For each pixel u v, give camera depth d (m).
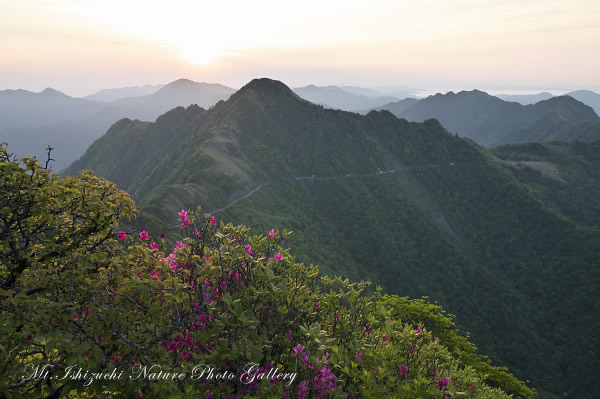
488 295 141.38
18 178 5.21
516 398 30.36
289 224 152.88
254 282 5.66
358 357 5.61
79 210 5.91
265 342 4.75
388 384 5.26
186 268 5.73
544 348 115.44
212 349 5.04
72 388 4.19
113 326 4.46
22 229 5.65
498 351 117.06
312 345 4.98
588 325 116.31
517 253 163.00
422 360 6.07
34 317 4.29
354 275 140.25
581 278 135.50
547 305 134.00
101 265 5.56
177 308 4.83
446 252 163.25
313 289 6.50
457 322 129.88
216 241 6.10
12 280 5.43
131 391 4.20
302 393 4.60
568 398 98.31
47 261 5.46
